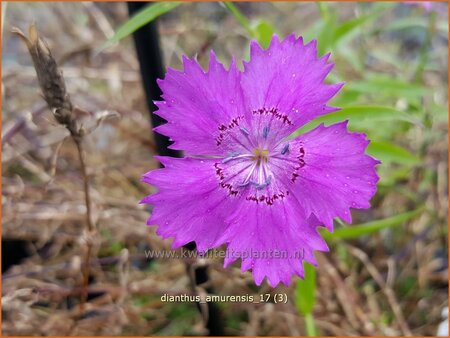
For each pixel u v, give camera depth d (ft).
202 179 0.24
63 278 0.46
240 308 0.43
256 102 0.24
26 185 0.44
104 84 0.58
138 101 0.52
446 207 0.47
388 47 0.64
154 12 0.28
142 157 0.52
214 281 0.38
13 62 0.56
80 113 0.29
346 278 0.45
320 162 0.23
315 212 0.23
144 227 0.43
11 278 0.39
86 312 0.40
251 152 0.25
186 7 0.62
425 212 0.49
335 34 0.40
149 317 0.44
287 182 0.24
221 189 0.25
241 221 0.24
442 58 0.63
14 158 0.46
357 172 0.23
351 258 0.47
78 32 0.55
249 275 0.36
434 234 0.49
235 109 0.24
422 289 0.46
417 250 0.47
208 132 0.24
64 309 0.43
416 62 0.61
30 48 0.25
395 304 0.41
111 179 0.50
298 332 0.42
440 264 0.48
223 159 0.25
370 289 0.45
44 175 0.45
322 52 0.36
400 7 0.66
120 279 0.41
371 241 0.48
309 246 0.24
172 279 0.45
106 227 0.45
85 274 0.35
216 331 0.38
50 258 0.45
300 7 0.65
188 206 0.24
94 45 0.54
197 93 0.24
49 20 0.57
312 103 0.24
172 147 0.25
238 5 0.67
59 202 0.45
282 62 0.24
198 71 0.24
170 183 0.24
